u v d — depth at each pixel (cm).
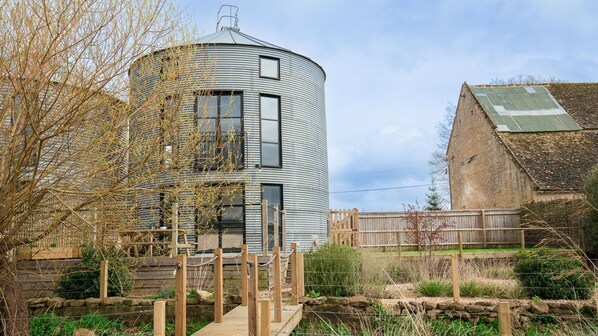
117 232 912
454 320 1050
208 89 931
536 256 1204
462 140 3219
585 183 1711
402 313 1037
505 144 2627
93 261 1179
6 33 658
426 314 1062
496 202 2728
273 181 1758
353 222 2277
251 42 1845
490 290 1200
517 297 1171
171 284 1264
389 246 2278
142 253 1395
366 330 912
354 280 1195
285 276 1410
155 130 795
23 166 713
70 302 1145
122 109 754
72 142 747
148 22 729
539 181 2347
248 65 1769
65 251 1240
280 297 812
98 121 751
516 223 2445
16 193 715
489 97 3039
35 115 656
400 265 1410
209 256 1315
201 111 955
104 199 769
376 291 1192
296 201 1808
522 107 2933
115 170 782
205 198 931
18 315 774
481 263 1667
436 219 2380
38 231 795
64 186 738
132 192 802
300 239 1802
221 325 754
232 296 1109
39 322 959
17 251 895
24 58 632
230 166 1029
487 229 2338
